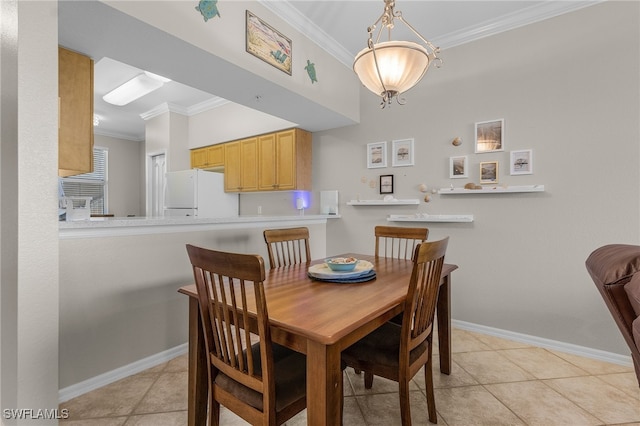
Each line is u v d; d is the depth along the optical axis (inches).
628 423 62.5
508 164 101.7
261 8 90.4
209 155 179.9
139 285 82.7
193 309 56.3
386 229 98.4
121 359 79.2
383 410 67.4
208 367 50.2
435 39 112.3
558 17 93.8
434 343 99.9
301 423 64.4
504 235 103.0
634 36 83.7
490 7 96.0
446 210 114.2
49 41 46.8
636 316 41.1
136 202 245.6
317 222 142.9
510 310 102.4
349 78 129.5
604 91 87.4
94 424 62.2
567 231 92.8
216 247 102.0
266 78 91.5
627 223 84.7
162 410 66.6
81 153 76.7
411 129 121.9
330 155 145.8
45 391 46.3
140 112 188.2
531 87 98.0
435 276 59.9
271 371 42.0
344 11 98.0
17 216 43.8
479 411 66.5
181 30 70.2
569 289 92.7
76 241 71.3
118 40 70.9
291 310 46.4
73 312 70.8
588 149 89.5
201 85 95.9
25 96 44.3
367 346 58.8
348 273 65.7
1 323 46.1
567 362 87.4
